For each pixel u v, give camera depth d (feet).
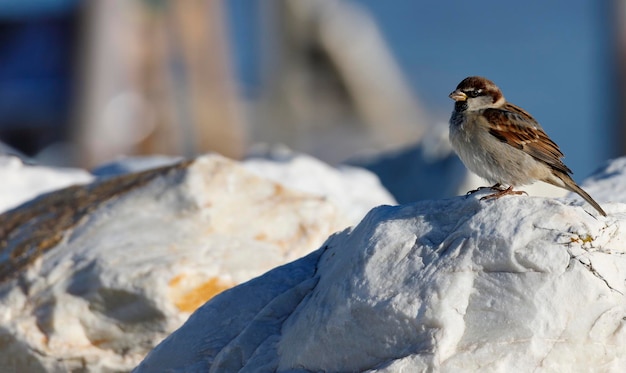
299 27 153.89
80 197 41.65
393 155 69.62
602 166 38.09
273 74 153.17
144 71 101.09
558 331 22.62
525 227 23.84
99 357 34.35
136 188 39.75
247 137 136.36
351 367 24.20
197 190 38.68
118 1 98.89
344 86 154.71
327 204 39.88
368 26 163.32
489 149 30.27
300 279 29.22
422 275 24.07
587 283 22.94
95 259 36.09
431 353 22.66
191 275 35.12
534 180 30.35
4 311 35.37
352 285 24.79
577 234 23.52
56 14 121.80
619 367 22.62
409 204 26.40
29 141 118.21
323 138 146.10
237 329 28.43
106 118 99.81
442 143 66.59
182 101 101.50
